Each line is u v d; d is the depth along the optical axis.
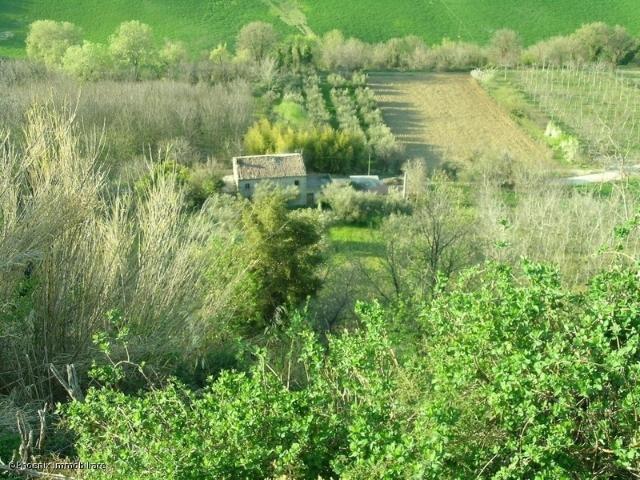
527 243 36.62
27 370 20.52
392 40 111.88
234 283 24.38
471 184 63.28
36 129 22.23
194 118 70.19
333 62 106.75
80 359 20.52
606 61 110.12
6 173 19.50
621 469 12.46
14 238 18.70
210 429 13.30
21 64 78.31
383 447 12.10
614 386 12.59
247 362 23.12
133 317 21.38
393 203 54.91
